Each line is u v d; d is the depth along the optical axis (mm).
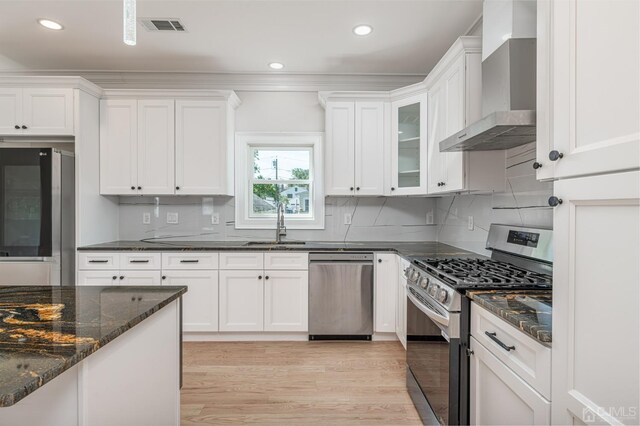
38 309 1217
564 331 918
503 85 1806
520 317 1135
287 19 2529
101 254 2977
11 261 2758
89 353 883
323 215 3604
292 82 3564
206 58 3172
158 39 2824
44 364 781
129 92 3203
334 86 3574
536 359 1042
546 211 1845
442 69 2551
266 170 3676
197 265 3014
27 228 2725
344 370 2510
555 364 953
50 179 2727
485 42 2074
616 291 758
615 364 760
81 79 2896
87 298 1370
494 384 1312
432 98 2801
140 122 3221
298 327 3029
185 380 2363
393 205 3615
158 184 3236
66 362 801
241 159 3584
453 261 2176
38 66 3342
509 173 2221
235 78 3545
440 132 2623
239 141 3582
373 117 3252
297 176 3672
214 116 3244
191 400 2121
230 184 3414
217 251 3012
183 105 3236
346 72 3479
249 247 3018
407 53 3062
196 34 2746
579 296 871
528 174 2014
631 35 721
